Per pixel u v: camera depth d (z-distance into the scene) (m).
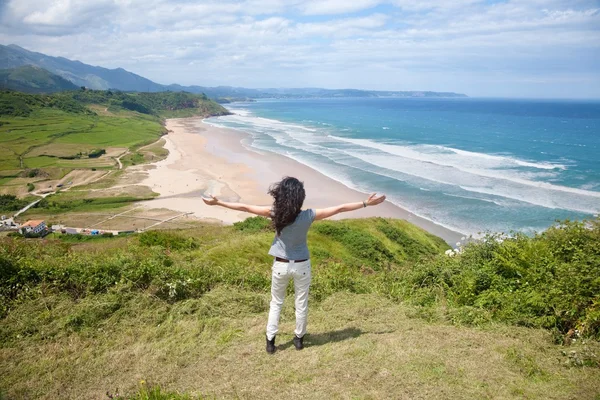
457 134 87.94
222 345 4.56
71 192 51.16
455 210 34.59
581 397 3.47
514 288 6.23
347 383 3.75
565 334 4.86
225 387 3.74
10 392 3.69
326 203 38.00
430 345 4.52
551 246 7.07
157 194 48.22
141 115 147.25
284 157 61.69
